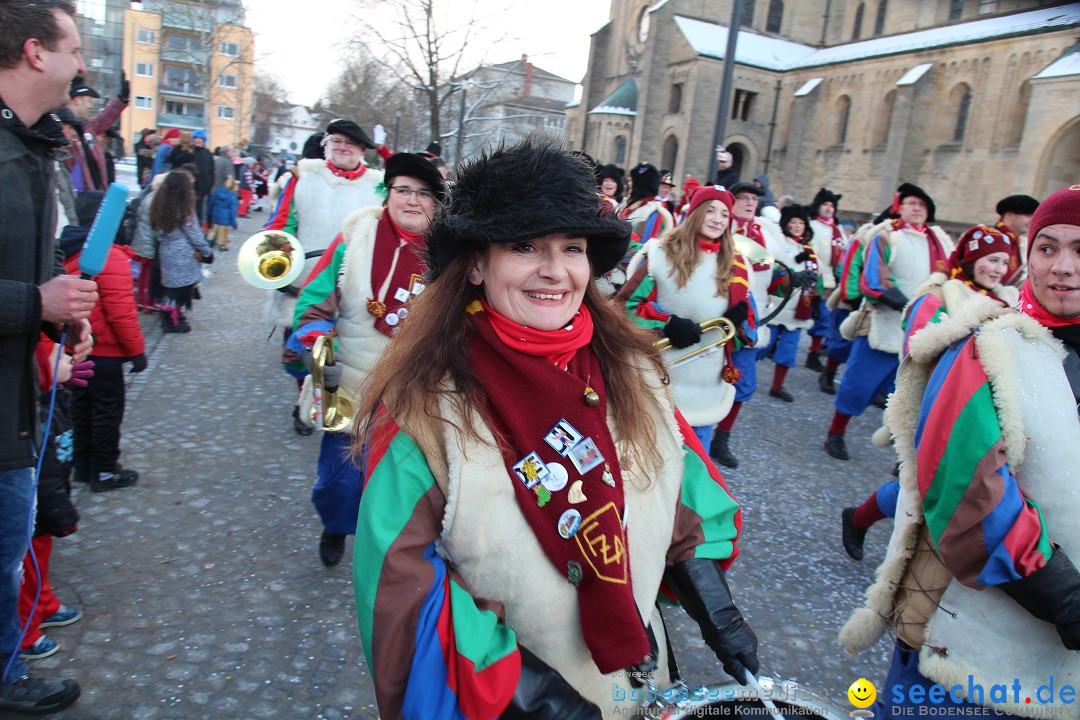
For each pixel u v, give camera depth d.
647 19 42.66
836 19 40.72
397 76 22.22
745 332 4.31
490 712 1.17
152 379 6.36
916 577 1.94
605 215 1.33
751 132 39.41
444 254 1.38
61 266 2.53
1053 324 1.82
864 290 5.71
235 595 3.35
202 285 11.20
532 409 1.34
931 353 1.93
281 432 5.39
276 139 71.06
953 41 30.98
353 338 3.32
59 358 2.40
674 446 1.51
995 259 4.12
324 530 3.61
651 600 1.44
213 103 52.09
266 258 3.70
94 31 54.25
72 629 3.00
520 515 1.33
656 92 39.94
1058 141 26.14
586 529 1.32
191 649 2.96
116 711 2.59
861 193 34.84
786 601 3.69
